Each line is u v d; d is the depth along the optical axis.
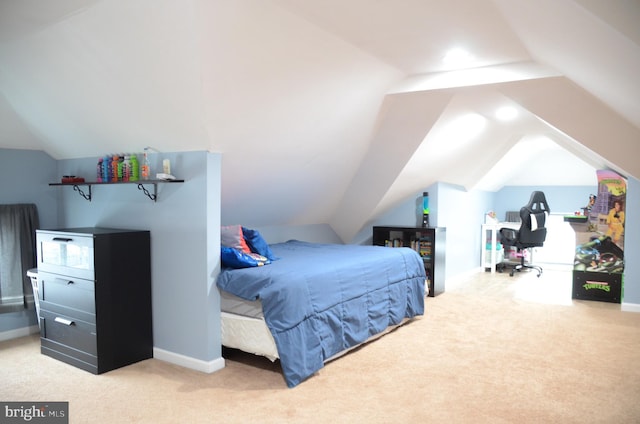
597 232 5.30
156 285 3.33
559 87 3.29
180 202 3.16
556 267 7.71
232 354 3.43
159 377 2.98
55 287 3.31
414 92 3.62
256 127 3.11
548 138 6.07
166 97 2.70
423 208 5.56
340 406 2.57
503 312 4.71
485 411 2.52
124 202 3.54
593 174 7.46
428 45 2.86
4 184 3.80
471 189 6.56
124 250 3.17
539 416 2.46
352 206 5.27
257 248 3.51
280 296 2.88
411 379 2.96
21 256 3.84
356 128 4.00
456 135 4.70
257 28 2.33
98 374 3.03
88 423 2.37
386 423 2.38
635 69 1.85
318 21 2.46
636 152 3.65
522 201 8.16
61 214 4.11
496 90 3.49
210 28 2.18
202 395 2.71
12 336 3.84
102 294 3.04
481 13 2.32
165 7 2.08
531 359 3.33
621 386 2.85
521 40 2.70
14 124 3.64
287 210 4.68
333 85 3.19
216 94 2.61
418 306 4.42
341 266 3.46
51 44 2.62
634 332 4.00
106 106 3.02
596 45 1.84
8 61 2.96
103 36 2.41
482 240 7.36
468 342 3.73
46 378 2.97
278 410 2.52
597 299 5.24
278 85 2.85
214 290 3.12
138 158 3.41
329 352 3.17
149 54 2.42
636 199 4.76
